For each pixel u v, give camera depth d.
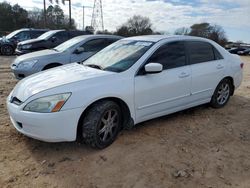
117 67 4.54
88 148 4.16
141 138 4.54
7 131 4.63
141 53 4.70
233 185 3.50
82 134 4.04
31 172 3.58
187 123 5.25
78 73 4.36
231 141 4.64
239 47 47.09
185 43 5.31
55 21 55.47
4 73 10.42
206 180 3.57
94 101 3.95
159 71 4.41
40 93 3.79
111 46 5.44
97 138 4.00
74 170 3.64
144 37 5.32
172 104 5.00
